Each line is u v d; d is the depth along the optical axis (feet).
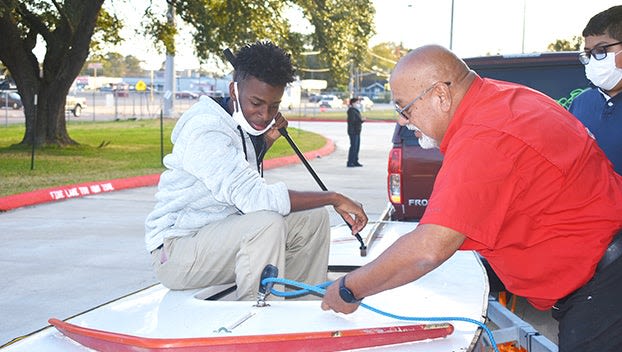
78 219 32.63
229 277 9.16
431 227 6.93
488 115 7.44
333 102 224.74
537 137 7.32
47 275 22.54
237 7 69.15
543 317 13.30
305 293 8.38
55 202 37.88
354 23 72.79
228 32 69.87
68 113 142.00
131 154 63.10
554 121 7.63
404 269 7.04
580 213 7.73
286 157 64.75
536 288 8.30
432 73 7.79
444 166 7.31
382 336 7.03
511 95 7.75
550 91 22.29
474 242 7.38
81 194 40.32
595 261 7.95
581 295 8.21
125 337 6.73
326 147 79.10
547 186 7.44
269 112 9.45
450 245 6.94
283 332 7.04
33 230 29.96
